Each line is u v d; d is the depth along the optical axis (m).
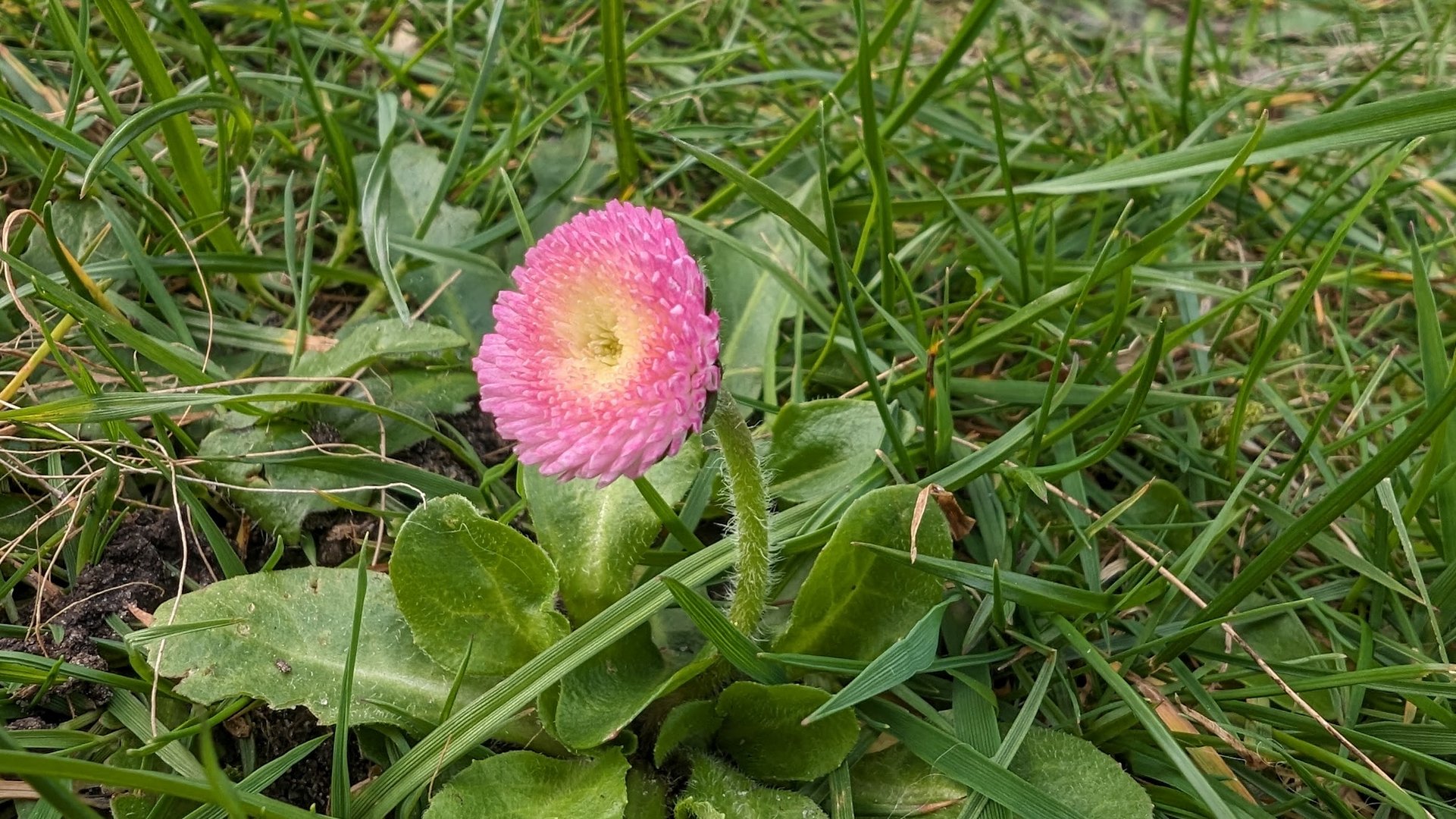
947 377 0.22
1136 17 0.43
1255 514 0.23
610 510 0.20
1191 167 0.24
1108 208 0.30
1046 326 0.25
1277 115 0.35
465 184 0.28
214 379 0.22
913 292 0.25
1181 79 0.31
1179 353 0.27
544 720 0.18
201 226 0.25
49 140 0.22
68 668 0.18
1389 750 0.18
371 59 0.33
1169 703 0.19
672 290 0.15
